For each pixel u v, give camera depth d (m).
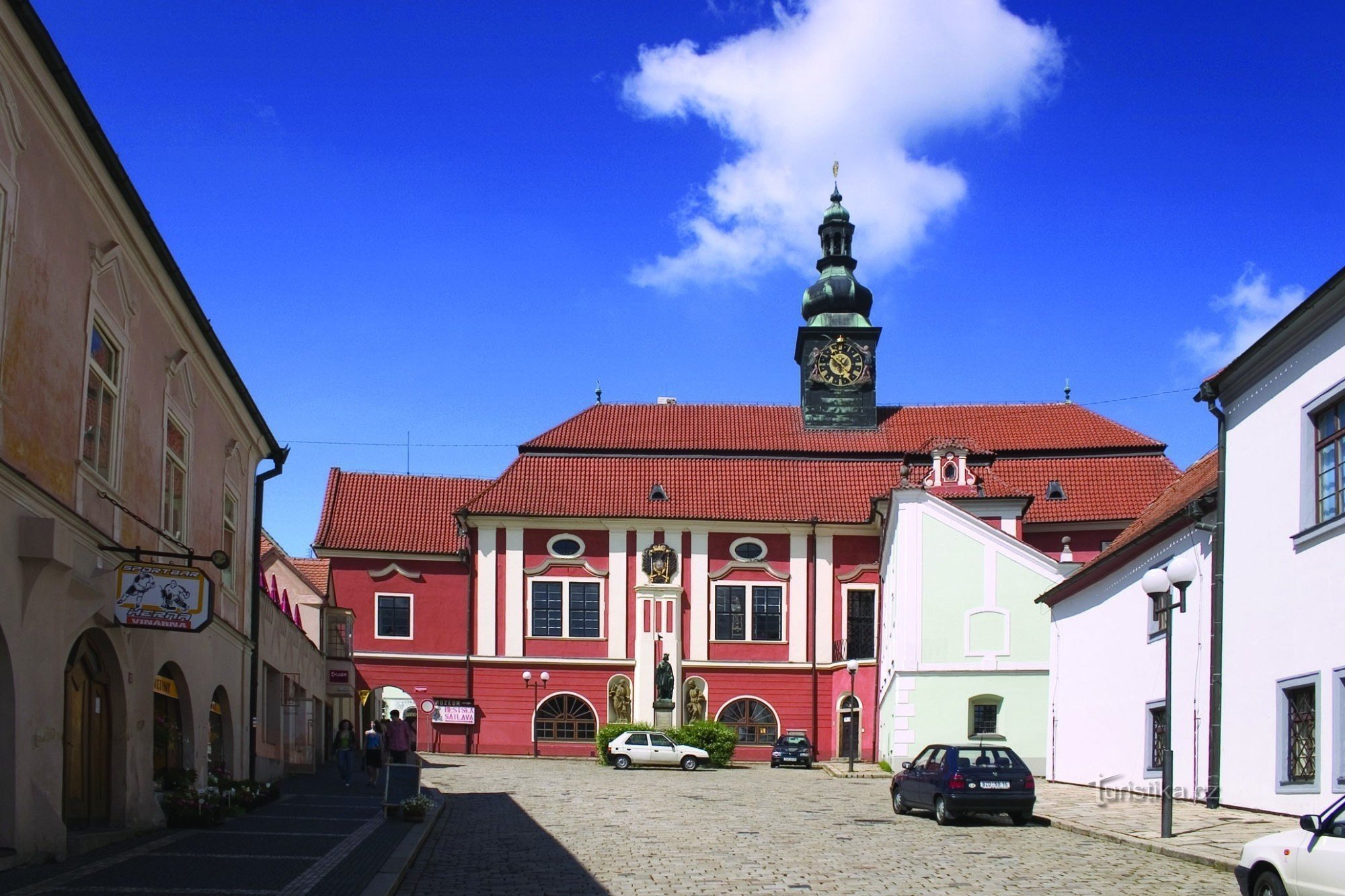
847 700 56.94
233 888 14.73
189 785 21.86
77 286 16.73
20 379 14.80
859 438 62.88
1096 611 34.41
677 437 63.00
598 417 64.69
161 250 19.44
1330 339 21.98
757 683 58.56
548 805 29.27
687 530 59.47
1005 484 54.25
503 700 58.09
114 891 14.05
